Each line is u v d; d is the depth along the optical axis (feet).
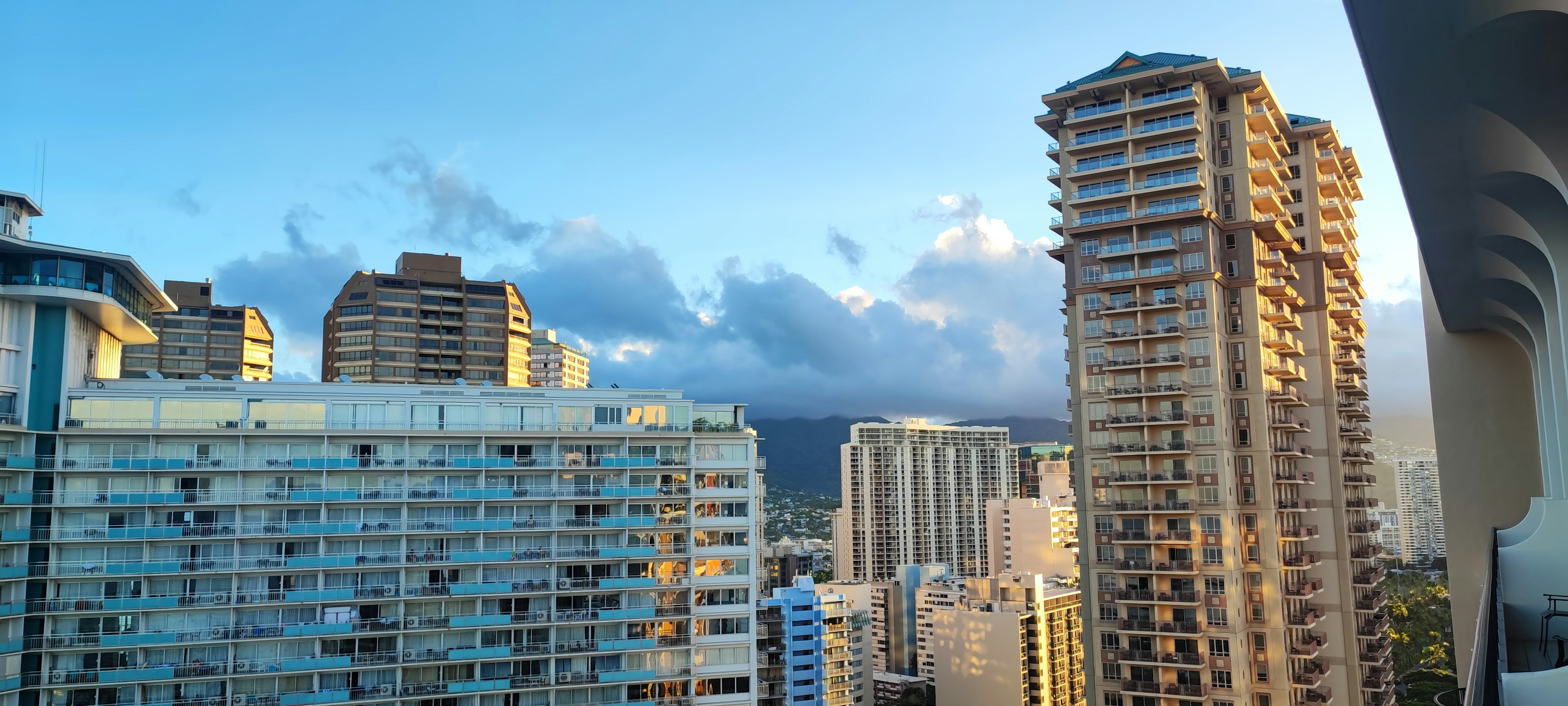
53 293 285.23
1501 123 79.20
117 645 277.64
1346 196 430.20
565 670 312.50
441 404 316.40
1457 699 157.17
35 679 271.28
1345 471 382.83
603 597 318.86
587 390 332.39
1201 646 309.01
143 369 631.15
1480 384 167.43
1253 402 326.85
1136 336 327.67
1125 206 335.47
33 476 284.41
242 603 288.71
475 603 307.99
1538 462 161.68
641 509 327.06
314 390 314.55
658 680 316.19
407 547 305.12
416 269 637.30
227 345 655.76
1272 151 351.25
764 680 405.18
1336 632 358.64
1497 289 137.49
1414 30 64.80
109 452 290.76
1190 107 325.83
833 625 585.63
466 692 299.38
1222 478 313.53
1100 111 337.11
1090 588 333.01
